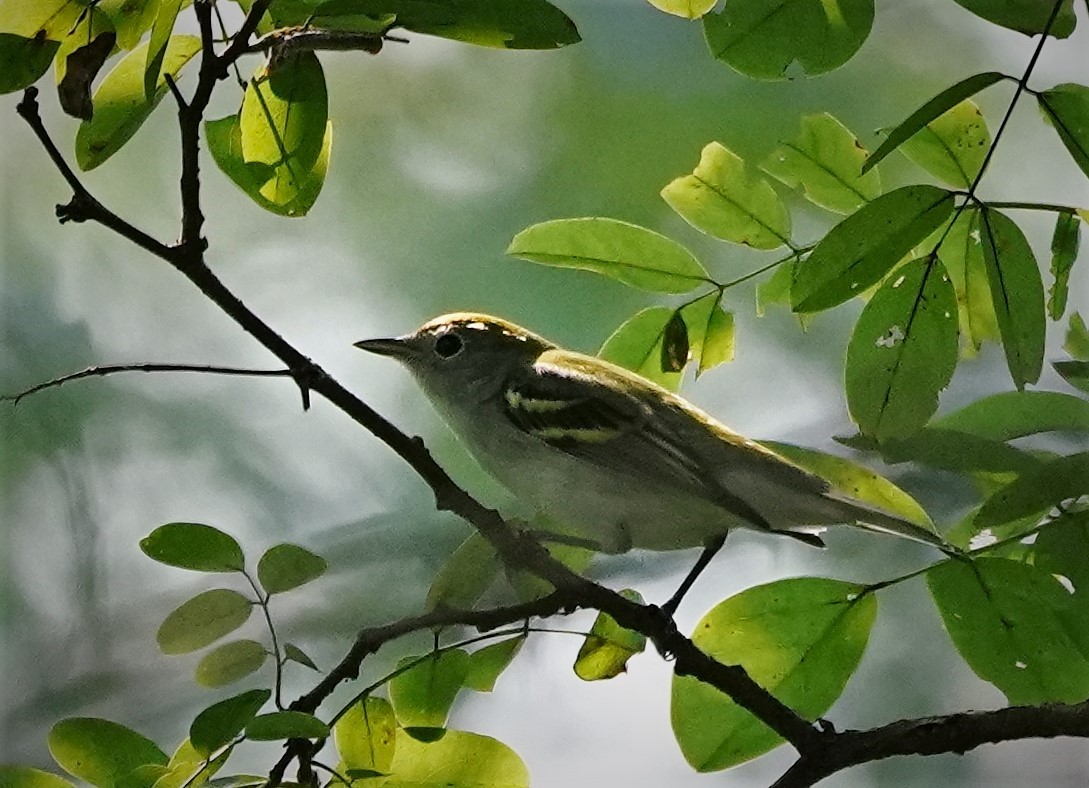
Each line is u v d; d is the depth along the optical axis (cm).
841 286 643
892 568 1255
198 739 578
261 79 670
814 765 683
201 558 654
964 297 750
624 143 1311
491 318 990
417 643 1222
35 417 1305
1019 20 614
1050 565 682
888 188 1147
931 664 1216
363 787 645
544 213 1313
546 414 927
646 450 893
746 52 684
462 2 622
